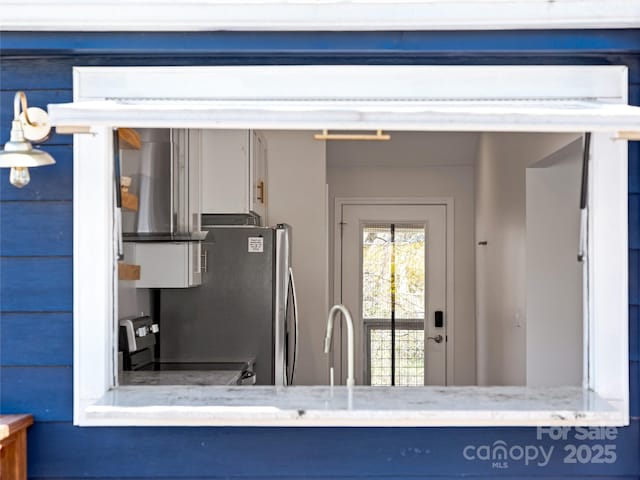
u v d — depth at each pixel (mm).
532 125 1944
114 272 2377
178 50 2277
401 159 6156
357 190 6258
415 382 6227
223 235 4152
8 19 2221
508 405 2127
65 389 2342
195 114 1998
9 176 2354
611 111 1997
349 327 2434
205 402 2166
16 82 2367
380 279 6250
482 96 2311
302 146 5270
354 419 2064
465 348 6191
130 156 3309
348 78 2318
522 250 4188
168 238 3389
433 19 2217
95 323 2312
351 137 2061
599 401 2182
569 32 2242
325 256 5246
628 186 2324
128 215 3320
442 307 6219
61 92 2367
